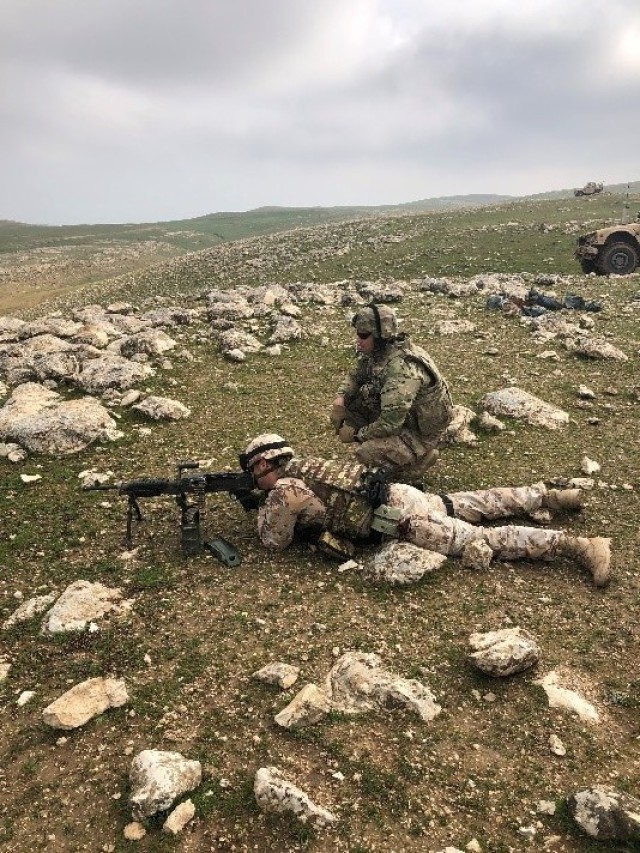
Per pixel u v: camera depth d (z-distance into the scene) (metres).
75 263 61.31
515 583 5.00
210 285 31.00
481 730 3.64
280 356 11.32
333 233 43.19
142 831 3.09
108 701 3.86
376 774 3.35
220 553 5.38
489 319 13.91
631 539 5.59
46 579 5.16
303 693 3.77
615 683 3.99
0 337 12.88
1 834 3.12
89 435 7.70
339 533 5.37
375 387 5.98
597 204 46.25
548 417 8.44
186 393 9.59
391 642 4.38
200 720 3.75
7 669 4.21
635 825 2.93
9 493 6.58
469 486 6.77
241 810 3.18
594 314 14.24
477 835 3.03
